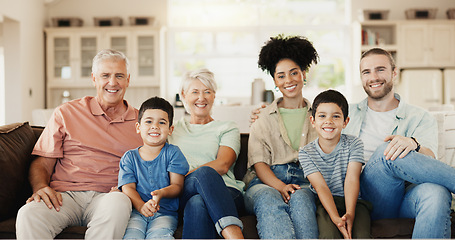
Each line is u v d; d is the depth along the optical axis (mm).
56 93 6652
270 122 1971
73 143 1846
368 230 1498
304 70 2070
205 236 1455
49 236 1483
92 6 6840
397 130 1907
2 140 1733
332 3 6887
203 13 6957
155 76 6402
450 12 6434
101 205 1516
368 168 1663
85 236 1480
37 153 1822
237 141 1963
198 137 1977
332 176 1693
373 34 6441
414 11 6422
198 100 1986
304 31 6832
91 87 6570
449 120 2158
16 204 1692
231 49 6879
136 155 1708
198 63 6957
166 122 1696
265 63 2102
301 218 1512
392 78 1953
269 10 6902
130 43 6406
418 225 1471
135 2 6844
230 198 1526
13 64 5828
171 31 6883
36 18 6367
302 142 1915
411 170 1528
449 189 1499
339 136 1729
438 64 6363
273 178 1776
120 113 1998
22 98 5871
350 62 6770
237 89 6871
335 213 1517
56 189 1753
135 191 1629
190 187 1590
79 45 6461
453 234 1549
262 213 1529
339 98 1697
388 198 1636
